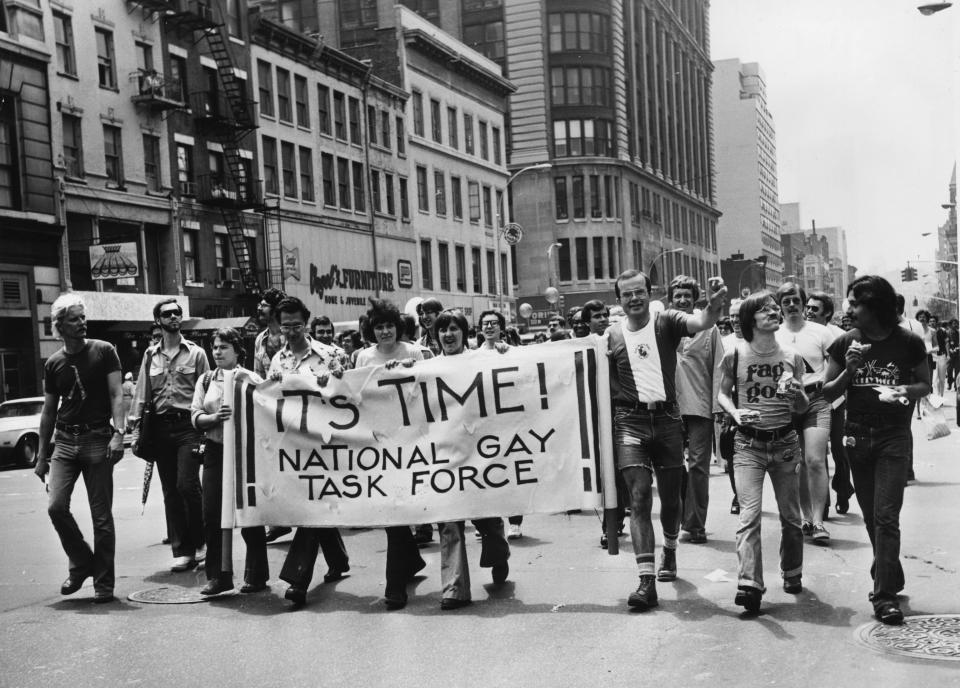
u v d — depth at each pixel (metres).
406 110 49.66
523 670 5.30
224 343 7.66
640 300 6.62
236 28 37.47
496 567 7.29
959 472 12.75
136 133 32.34
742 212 146.00
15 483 18.48
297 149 40.62
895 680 4.91
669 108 96.06
